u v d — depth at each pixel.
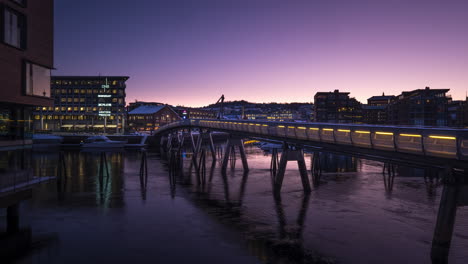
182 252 18.95
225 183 42.53
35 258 17.91
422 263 17.48
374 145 22.47
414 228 23.33
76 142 104.69
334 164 63.84
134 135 114.94
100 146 96.56
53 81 138.25
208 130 68.50
